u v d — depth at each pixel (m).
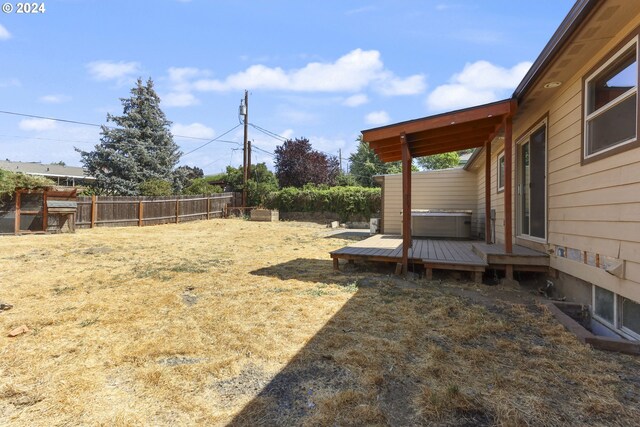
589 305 3.79
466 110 5.15
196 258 7.68
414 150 7.41
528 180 5.92
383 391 2.18
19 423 1.88
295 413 1.97
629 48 3.03
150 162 24.98
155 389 2.25
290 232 13.81
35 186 11.55
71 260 7.27
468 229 10.08
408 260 5.67
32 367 2.56
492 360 2.59
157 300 4.37
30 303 4.28
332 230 14.88
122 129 24.33
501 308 3.90
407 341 2.96
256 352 2.80
